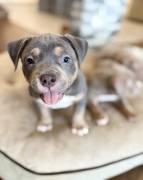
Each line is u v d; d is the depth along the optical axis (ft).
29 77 1.32
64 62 1.29
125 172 1.61
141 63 2.02
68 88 1.37
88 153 1.41
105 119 1.58
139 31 3.81
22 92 1.77
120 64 2.01
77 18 2.89
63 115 1.65
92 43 2.91
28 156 1.38
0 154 1.43
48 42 1.30
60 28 3.61
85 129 1.51
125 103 1.72
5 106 1.65
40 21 4.02
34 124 1.57
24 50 1.34
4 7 4.55
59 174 1.36
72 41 1.36
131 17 4.41
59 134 1.51
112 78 1.71
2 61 2.11
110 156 1.42
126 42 3.25
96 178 1.43
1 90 1.77
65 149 1.41
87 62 2.10
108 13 2.88
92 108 1.68
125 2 2.97
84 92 1.50
